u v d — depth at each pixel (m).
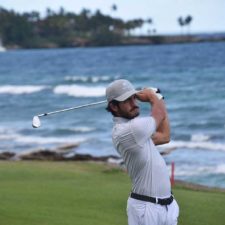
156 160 10.16
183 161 48.50
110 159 48.12
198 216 19.91
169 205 10.19
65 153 53.59
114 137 10.29
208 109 83.44
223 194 25.00
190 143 58.31
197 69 145.00
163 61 182.75
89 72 165.50
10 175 29.11
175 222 10.26
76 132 71.19
